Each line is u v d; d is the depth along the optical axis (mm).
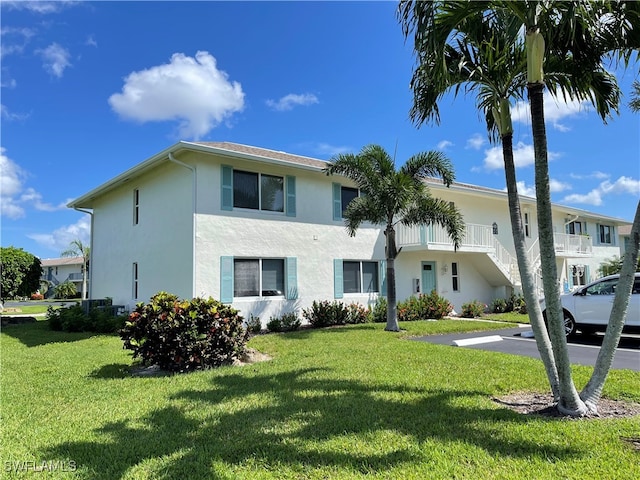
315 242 14578
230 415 4648
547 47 4832
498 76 5430
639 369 7090
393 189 12125
